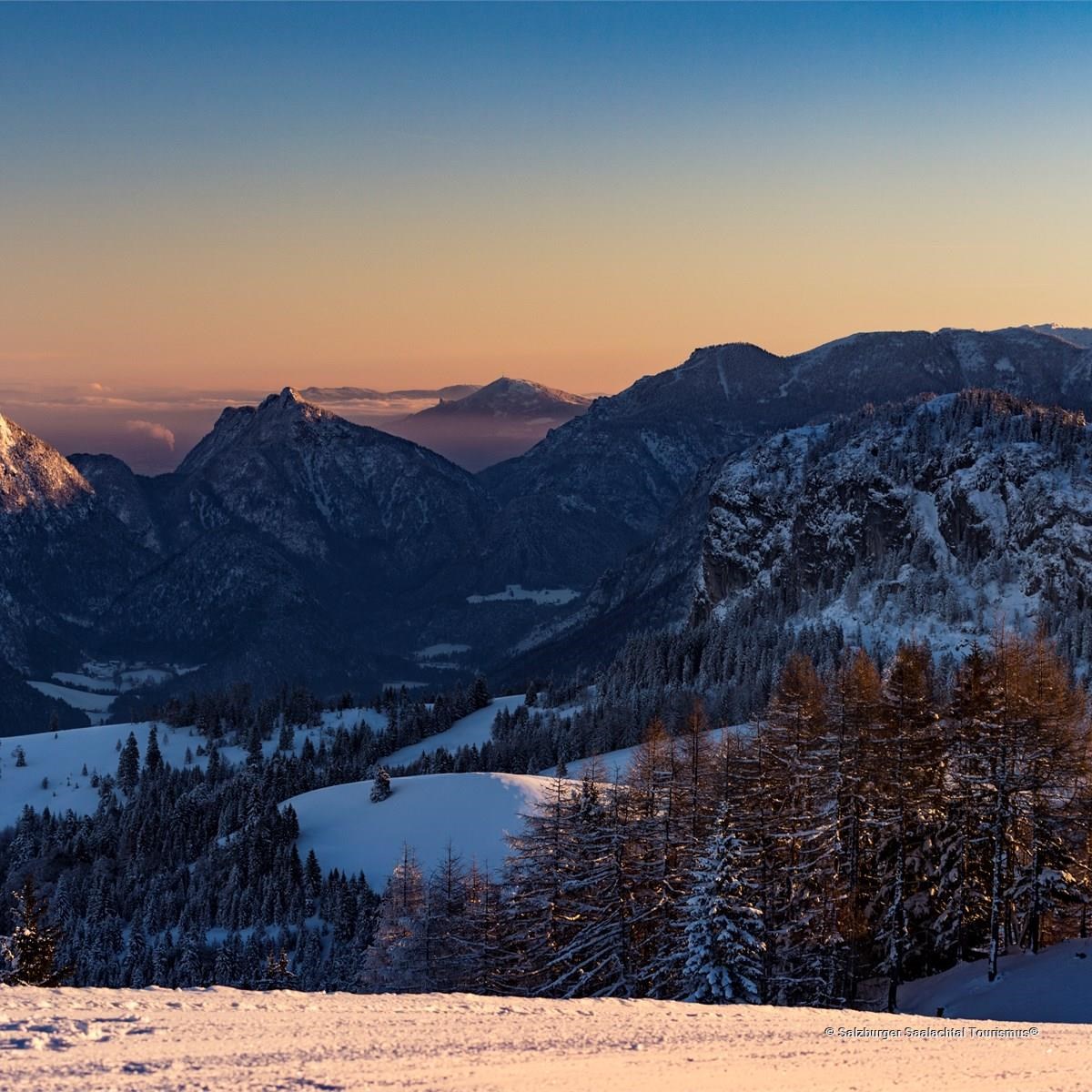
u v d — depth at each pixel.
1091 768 53.59
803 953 51.09
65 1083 15.93
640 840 54.59
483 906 58.78
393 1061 19.02
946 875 54.03
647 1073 19.81
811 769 55.06
